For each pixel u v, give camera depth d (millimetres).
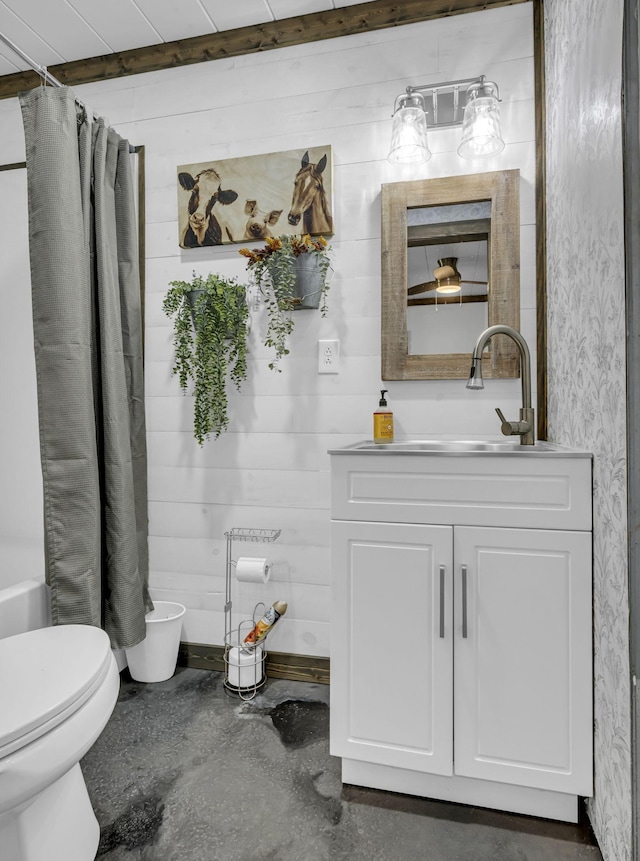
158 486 2111
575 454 1192
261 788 1368
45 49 2105
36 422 2217
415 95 1679
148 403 2119
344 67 1917
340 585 1343
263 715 1712
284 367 1979
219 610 2059
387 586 1312
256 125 2002
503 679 1243
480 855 1158
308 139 1949
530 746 1229
